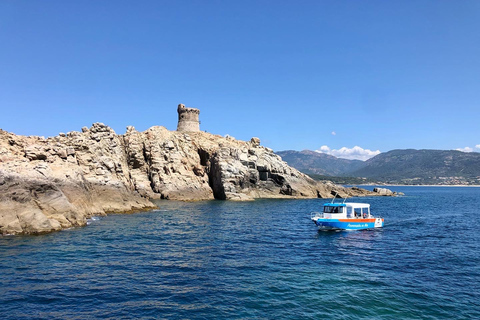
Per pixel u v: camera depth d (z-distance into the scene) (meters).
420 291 20.16
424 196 142.88
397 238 37.75
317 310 17.28
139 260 26.31
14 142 59.72
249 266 25.14
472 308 17.81
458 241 36.16
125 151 91.31
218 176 92.62
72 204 43.72
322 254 29.45
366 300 18.64
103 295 18.91
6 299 18.06
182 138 102.56
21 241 31.61
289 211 65.44
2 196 35.00
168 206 70.62
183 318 16.20
